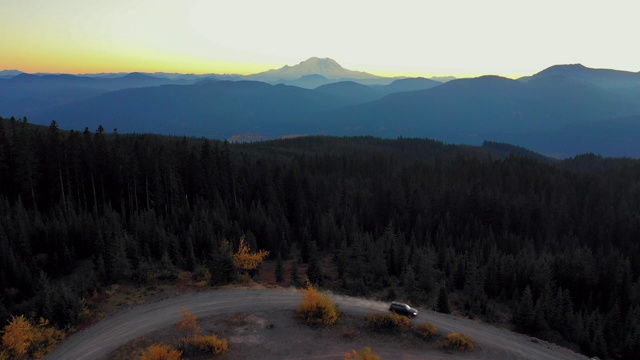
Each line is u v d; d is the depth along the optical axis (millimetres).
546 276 74875
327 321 52406
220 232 84875
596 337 57812
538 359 49875
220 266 63938
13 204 86188
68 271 67375
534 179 153125
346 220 109375
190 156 108875
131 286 60531
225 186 108312
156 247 74250
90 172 95000
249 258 68375
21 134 86688
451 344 49875
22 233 66750
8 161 89812
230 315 53406
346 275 75062
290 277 71375
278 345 47406
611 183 154500
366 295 66375
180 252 75562
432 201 125625
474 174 164250
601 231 109062
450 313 61562
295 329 50875
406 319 53438
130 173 95250
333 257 86000
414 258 80500
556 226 116688
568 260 80250
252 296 59562
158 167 99125
